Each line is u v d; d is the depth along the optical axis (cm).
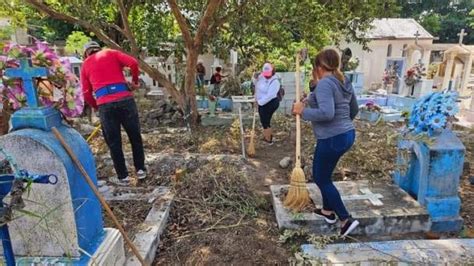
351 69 1064
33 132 191
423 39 1464
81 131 592
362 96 995
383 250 260
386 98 973
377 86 1322
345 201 323
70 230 202
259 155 503
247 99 532
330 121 257
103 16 779
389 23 1512
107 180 398
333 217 291
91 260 206
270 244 277
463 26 2558
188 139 570
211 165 416
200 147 535
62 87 209
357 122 742
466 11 2662
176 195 349
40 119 196
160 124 714
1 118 243
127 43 802
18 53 193
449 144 296
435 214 299
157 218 297
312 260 249
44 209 197
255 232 294
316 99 257
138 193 351
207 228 299
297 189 313
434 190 301
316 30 655
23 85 196
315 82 278
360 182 369
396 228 298
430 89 963
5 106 214
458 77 1080
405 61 1163
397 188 351
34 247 205
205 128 671
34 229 201
